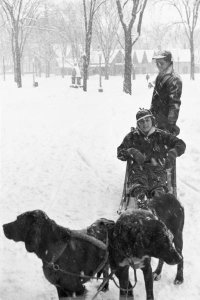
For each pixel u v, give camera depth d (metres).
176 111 8.52
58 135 16.33
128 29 33.75
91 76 79.38
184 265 6.72
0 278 6.20
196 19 51.62
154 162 7.43
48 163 12.38
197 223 8.19
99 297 5.82
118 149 7.58
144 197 6.71
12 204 9.17
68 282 4.90
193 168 11.52
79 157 13.05
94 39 73.94
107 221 5.20
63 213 8.70
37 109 23.56
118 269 5.03
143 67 96.56
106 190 10.07
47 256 4.78
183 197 9.51
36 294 5.86
